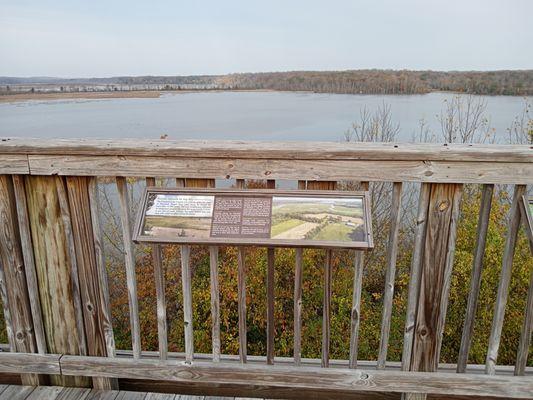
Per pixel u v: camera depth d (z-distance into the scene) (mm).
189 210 1522
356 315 1605
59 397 1774
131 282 1671
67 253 1680
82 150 1532
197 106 41844
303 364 1775
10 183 1636
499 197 8172
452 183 1489
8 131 23328
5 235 1673
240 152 1491
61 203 1621
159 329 1695
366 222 1443
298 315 1618
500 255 7926
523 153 1416
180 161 1528
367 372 1632
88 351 1782
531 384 1571
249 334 10570
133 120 29203
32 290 1713
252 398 1753
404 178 1479
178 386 1796
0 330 8711
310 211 1482
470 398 1693
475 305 1578
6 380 1866
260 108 39656
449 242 1544
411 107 16875
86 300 1720
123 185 1591
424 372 1636
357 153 1461
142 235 1492
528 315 1550
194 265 10391
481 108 12969
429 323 1617
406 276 9000
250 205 1508
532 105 12055
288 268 9891
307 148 1474
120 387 1834
